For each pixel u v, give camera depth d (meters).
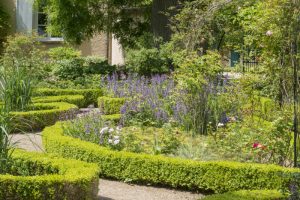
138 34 19.25
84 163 5.90
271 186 6.17
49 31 17.67
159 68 15.54
